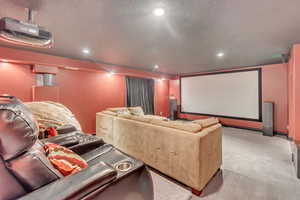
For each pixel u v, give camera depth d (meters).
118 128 2.90
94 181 0.77
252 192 1.76
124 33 2.20
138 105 5.82
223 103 5.55
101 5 1.50
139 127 2.40
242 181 1.98
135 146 2.50
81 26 1.97
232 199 1.64
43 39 1.67
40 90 3.22
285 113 4.14
